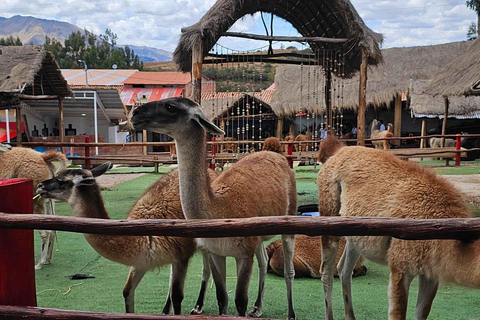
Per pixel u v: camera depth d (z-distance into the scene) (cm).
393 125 2692
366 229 228
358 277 598
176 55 1152
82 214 429
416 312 378
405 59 2708
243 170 462
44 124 2461
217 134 380
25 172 641
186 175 382
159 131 379
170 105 373
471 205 912
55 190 429
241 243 397
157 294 531
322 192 463
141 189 1304
